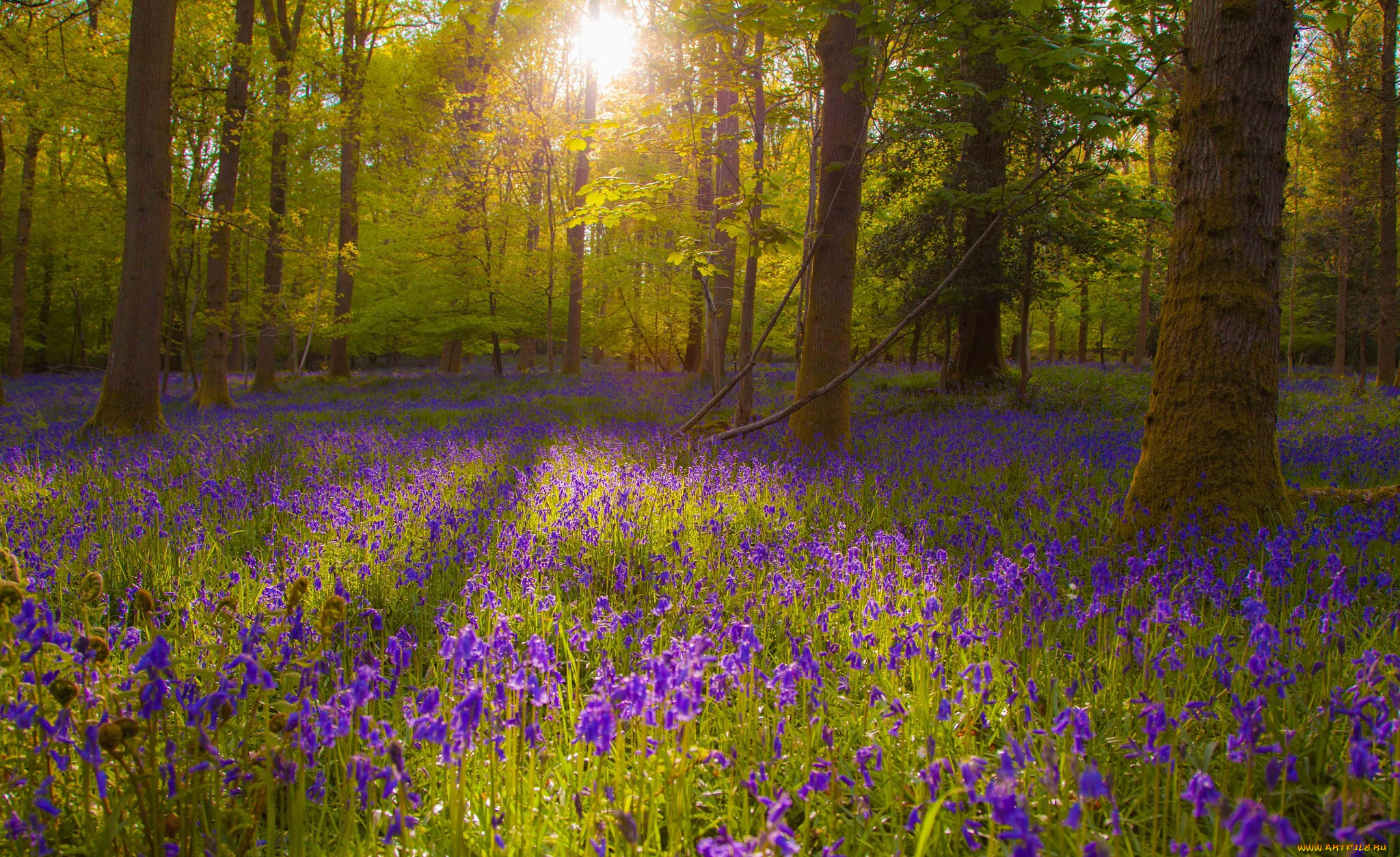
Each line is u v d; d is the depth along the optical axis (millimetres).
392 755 1891
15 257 26031
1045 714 2842
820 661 3223
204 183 21406
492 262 27922
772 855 1615
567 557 4754
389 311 29625
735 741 2629
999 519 5871
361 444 10234
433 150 26188
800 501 6695
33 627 2016
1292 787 2301
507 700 2258
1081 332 38688
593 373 29125
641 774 2139
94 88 16719
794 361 43438
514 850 2051
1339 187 22859
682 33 9586
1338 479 7273
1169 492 5203
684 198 12391
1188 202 5230
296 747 2023
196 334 26938
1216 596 3801
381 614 3670
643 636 3445
